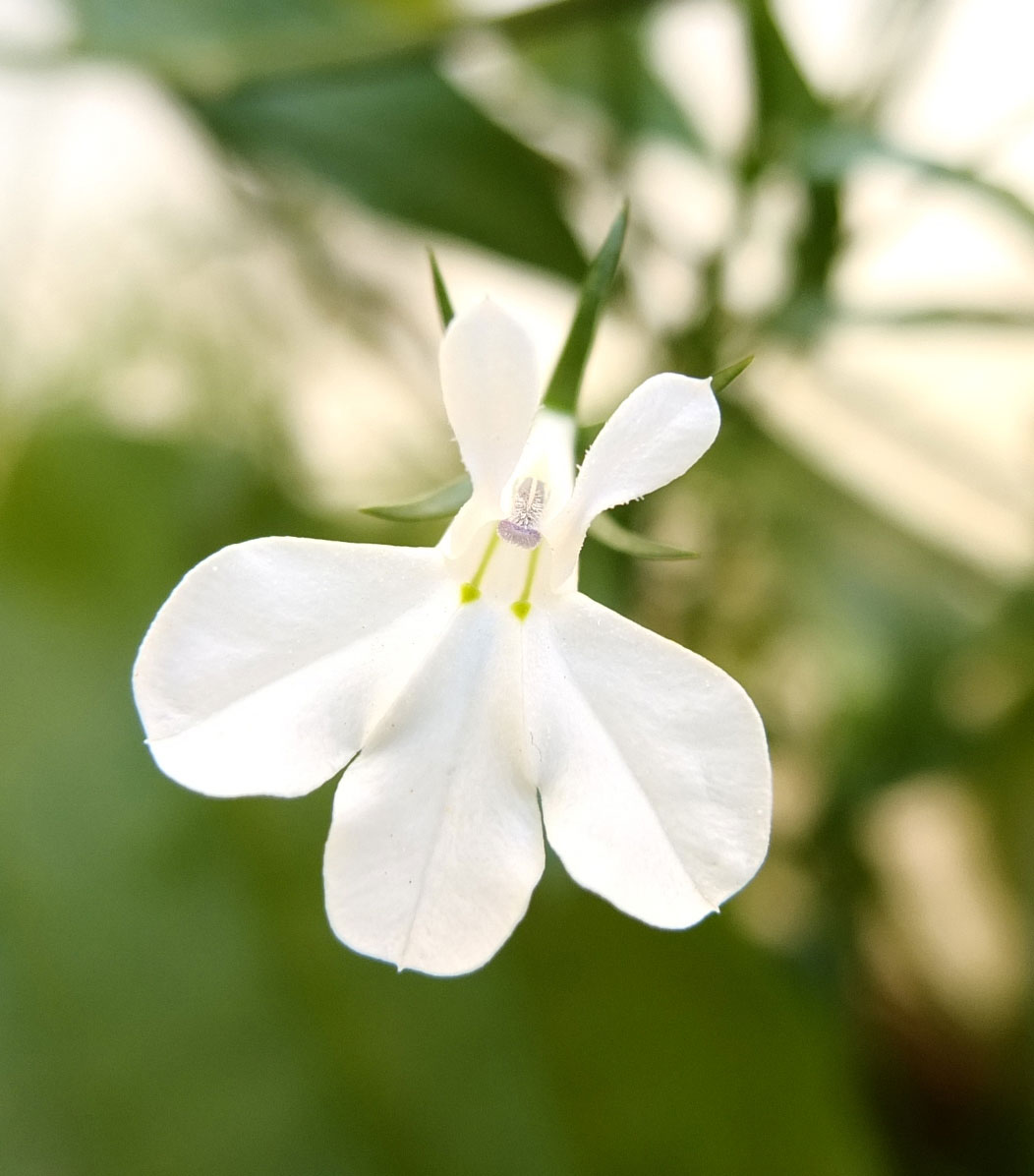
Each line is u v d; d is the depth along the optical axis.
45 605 0.12
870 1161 0.12
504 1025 0.12
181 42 0.12
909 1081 0.15
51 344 0.14
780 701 0.14
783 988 0.12
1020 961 0.15
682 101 0.14
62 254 0.14
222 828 0.12
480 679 0.09
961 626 0.14
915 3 0.12
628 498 0.09
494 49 0.11
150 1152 0.11
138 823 0.12
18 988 0.11
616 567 0.12
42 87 0.15
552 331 0.17
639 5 0.11
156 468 0.13
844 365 0.16
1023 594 0.12
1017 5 0.15
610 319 0.13
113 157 0.16
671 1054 0.12
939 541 0.14
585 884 0.09
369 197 0.13
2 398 0.13
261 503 0.14
